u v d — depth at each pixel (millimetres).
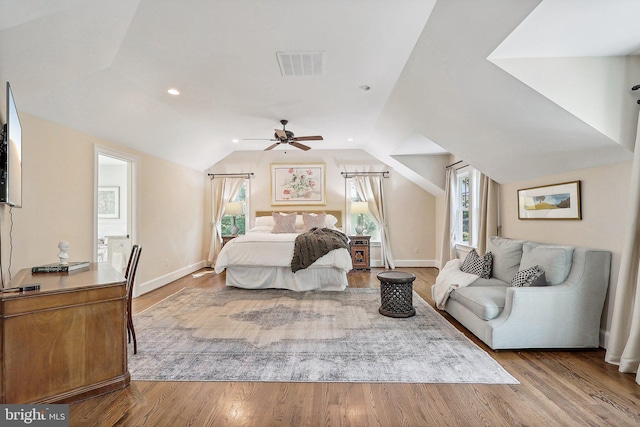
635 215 2383
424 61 2920
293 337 3064
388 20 2412
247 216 7152
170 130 4828
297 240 4938
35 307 1875
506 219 4289
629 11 1872
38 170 3039
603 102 2455
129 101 3734
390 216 7109
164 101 4027
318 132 5629
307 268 4895
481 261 3814
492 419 1838
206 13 2297
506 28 2104
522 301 2732
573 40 2203
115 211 6238
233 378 2312
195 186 6723
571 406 1957
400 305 3654
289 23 2438
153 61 3010
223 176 7176
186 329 3281
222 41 2676
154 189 5121
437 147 5590
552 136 2861
